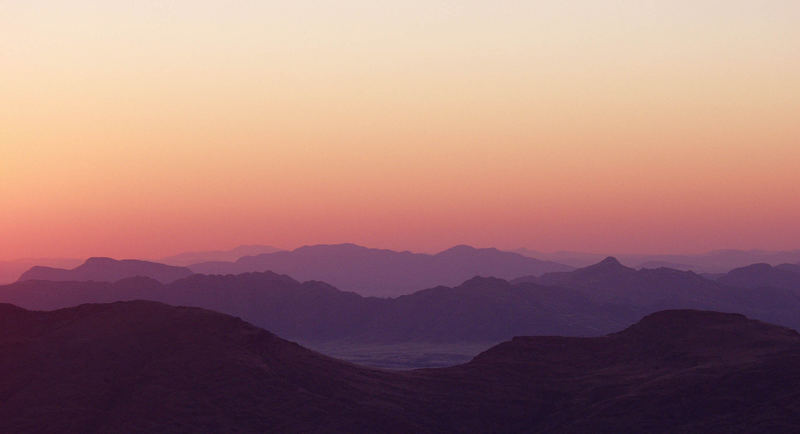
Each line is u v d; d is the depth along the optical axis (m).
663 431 152.50
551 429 161.25
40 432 148.00
